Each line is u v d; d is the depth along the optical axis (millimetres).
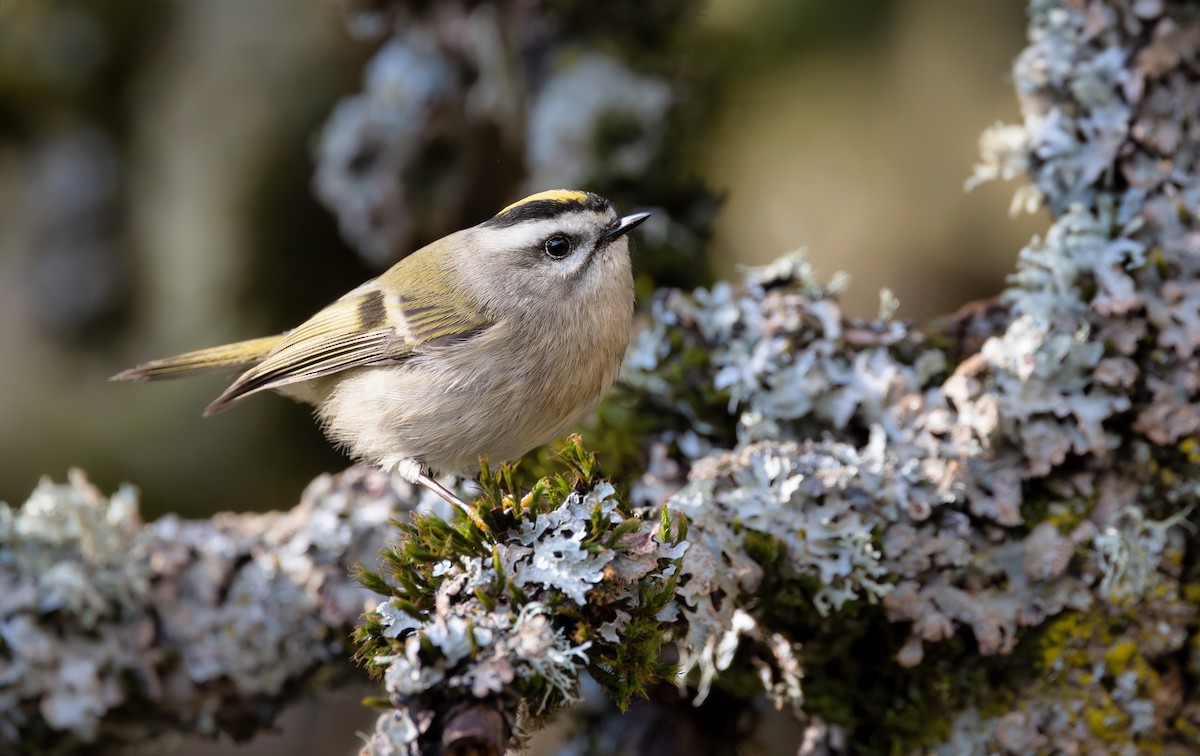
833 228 9844
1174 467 5816
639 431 6707
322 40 9555
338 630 6395
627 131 8344
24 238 9672
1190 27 6074
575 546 4746
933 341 6328
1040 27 6434
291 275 9633
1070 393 5676
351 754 9820
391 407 6641
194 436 9422
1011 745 5668
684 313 6609
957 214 9664
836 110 9266
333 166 8922
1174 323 5770
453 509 6352
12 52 9438
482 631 4480
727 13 9086
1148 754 5715
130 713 6516
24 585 6277
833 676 5977
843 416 6000
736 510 5422
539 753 8023
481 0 8641
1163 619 5684
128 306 9602
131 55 9641
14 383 9508
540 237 6535
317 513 6500
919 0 8969
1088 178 6168
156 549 6496
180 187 9461
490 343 6480
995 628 5434
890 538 5500
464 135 9070
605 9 8492
